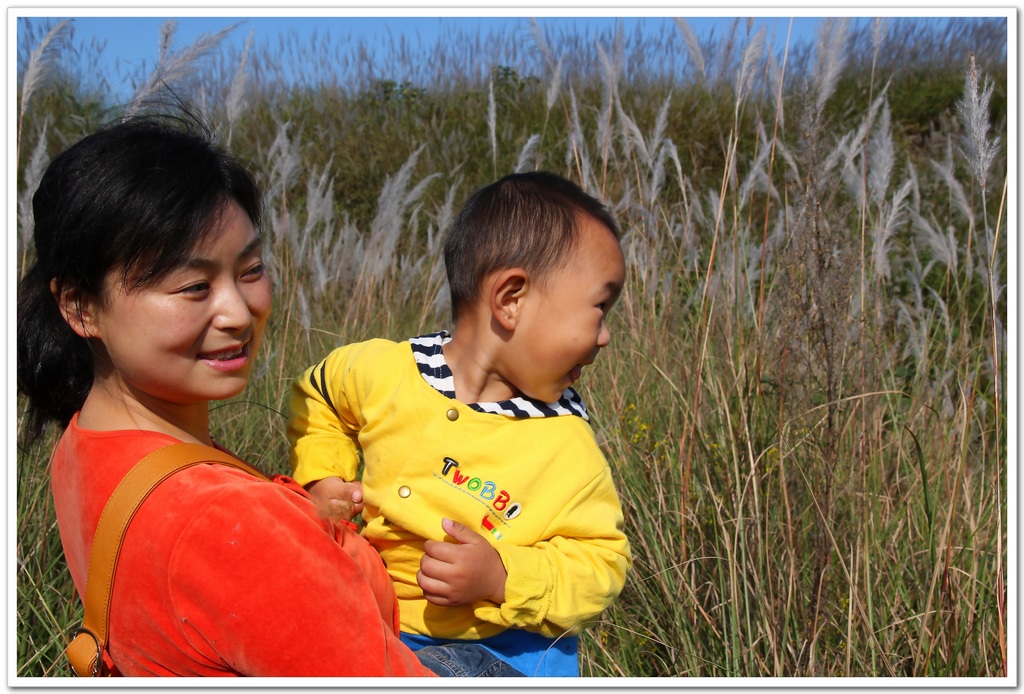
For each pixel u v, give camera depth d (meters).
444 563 1.53
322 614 1.22
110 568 1.23
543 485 1.72
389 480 1.75
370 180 8.13
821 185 2.88
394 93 9.25
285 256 5.43
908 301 5.03
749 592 2.94
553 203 1.81
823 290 2.87
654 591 3.06
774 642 2.65
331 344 4.62
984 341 3.93
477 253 1.81
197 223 1.26
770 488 3.11
